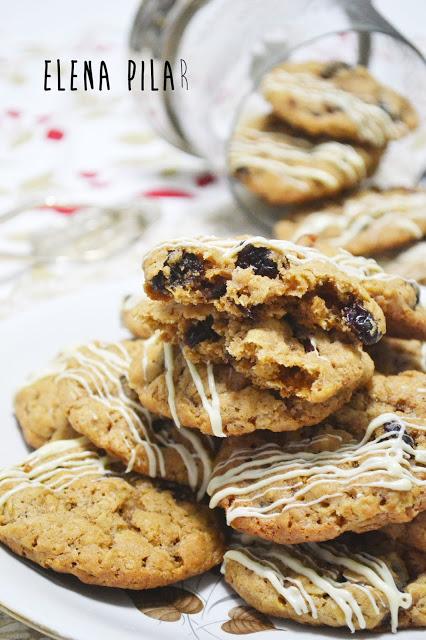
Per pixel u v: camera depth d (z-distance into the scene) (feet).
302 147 1.85
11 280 1.76
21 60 2.50
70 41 2.60
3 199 1.98
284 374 1.14
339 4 1.85
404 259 1.70
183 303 1.16
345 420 1.20
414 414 1.19
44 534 1.14
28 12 2.72
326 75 1.92
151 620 1.12
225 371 1.18
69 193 2.01
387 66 1.92
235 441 1.21
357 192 1.85
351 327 1.15
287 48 1.84
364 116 1.85
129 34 2.06
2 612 1.18
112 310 1.49
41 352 1.43
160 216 1.93
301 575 1.13
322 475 1.13
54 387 1.33
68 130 2.25
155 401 1.20
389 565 1.14
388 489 1.10
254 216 1.88
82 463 1.23
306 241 1.29
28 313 1.47
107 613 1.11
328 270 1.14
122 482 1.21
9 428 1.33
